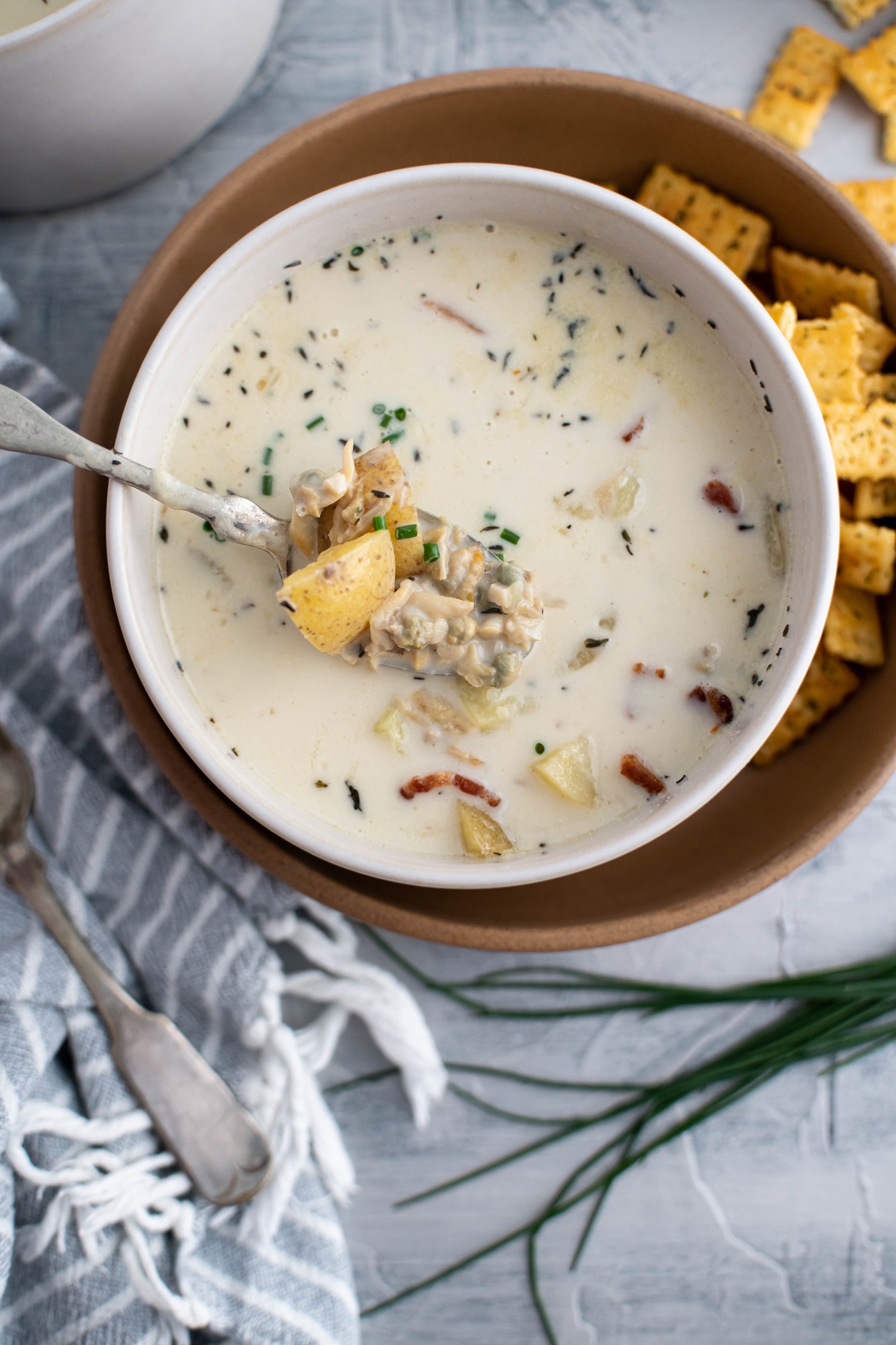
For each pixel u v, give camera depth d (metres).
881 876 0.50
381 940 0.50
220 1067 0.49
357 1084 0.50
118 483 0.43
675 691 0.44
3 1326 0.47
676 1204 0.50
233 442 0.45
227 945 0.48
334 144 0.46
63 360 0.51
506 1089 0.50
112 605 0.46
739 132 0.46
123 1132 0.47
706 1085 0.50
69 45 0.44
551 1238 0.50
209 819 0.45
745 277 0.49
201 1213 0.48
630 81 0.46
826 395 0.47
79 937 0.47
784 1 0.50
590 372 0.45
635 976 0.50
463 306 0.45
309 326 0.45
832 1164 0.50
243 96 0.51
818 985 0.49
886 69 0.49
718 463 0.44
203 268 0.46
